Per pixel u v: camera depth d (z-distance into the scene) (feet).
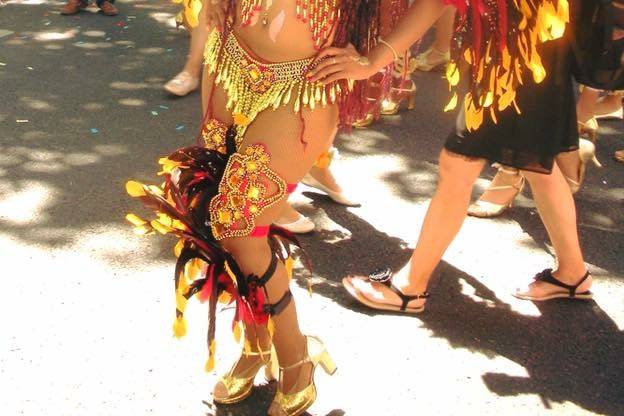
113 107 17.81
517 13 8.29
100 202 13.73
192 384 9.62
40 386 9.45
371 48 8.58
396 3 8.66
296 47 8.07
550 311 11.43
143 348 10.18
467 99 9.06
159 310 10.93
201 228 8.38
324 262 12.35
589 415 9.52
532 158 10.14
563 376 10.16
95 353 10.03
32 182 14.33
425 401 9.61
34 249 12.22
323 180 13.78
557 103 9.95
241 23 8.27
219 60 8.48
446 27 20.30
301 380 9.07
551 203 11.07
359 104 8.90
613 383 10.07
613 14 9.27
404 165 15.81
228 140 8.48
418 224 13.66
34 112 17.31
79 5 24.84
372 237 13.15
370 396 9.63
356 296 11.19
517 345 10.70
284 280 8.70
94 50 21.58
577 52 9.70
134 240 12.58
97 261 12.00
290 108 8.15
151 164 15.21
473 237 13.30
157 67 20.43
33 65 20.20
